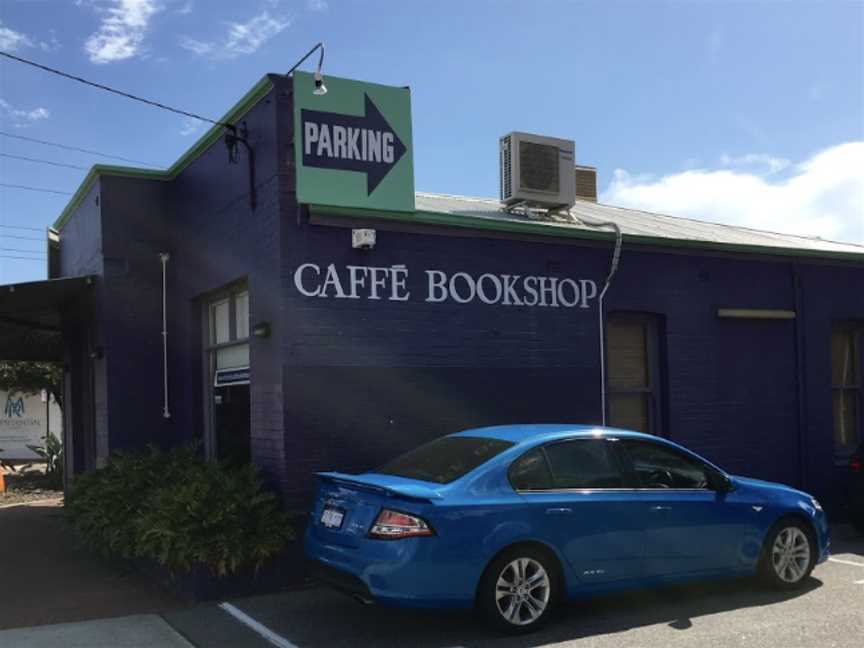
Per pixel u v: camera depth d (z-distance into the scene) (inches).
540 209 408.5
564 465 248.5
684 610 260.4
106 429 408.8
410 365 335.9
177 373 417.4
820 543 289.1
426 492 223.8
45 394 879.7
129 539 305.7
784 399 442.6
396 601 216.5
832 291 464.8
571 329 378.3
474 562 223.9
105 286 407.8
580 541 240.2
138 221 419.5
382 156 332.5
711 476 271.3
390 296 334.3
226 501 284.5
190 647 227.8
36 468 828.6
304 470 310.0
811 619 249.0
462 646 226.2
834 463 454.3
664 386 410.0
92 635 239.0
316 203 315.3
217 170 376.2
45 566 339.6
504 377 357.7
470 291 353.1
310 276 318.7
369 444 323.9
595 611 259.3
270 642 231.9
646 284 404.2
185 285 413.1
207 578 275.9
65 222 528.4
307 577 293.4
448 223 345.4
